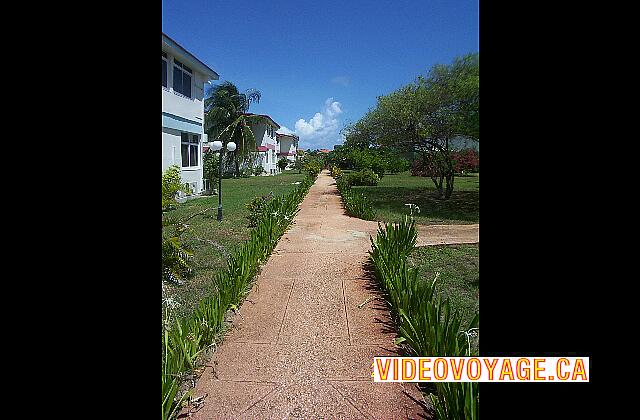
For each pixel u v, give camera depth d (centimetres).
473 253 804
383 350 396
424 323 347
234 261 551
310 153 7562
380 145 1825
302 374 356
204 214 1314
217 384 341
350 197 1474
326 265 701
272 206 1029
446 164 1780
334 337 426
